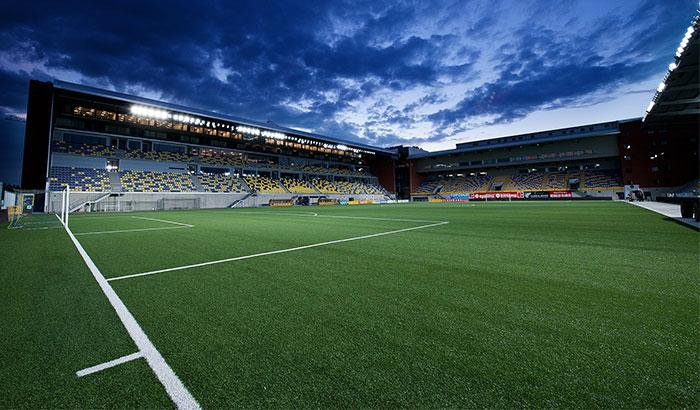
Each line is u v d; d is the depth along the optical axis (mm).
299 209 27094
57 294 3254
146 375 1760
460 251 5508
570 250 5414
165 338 2207
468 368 1755
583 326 2273
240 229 10016
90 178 28703
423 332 2232
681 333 2121
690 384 1551
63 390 1631
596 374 1664
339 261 4805
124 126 32375
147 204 30250
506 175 50719
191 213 22000
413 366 1788
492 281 3535
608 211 16078
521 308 2670
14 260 5129
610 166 42812
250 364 1853
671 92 15516
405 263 4590
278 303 2908
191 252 5758
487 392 1538
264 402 1514
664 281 3412
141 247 6422
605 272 3852
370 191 54312
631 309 2594
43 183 23281
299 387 1623
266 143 43969
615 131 38812
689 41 11430
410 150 60312
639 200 32469
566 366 1748
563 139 42250
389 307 2758
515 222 10969
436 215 15891
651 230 7961
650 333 2131
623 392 1511
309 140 42312
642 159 37250
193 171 37156
